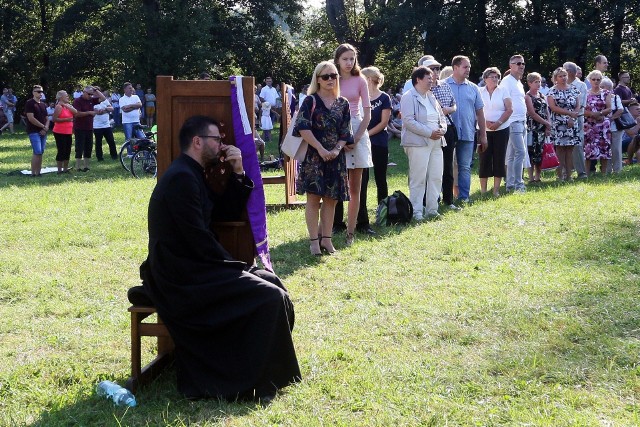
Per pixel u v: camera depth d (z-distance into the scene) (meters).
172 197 4.27
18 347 5.25
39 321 5.80
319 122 7.48
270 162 14.79
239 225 4.76
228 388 4.24
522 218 9.30
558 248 7.76
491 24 38.09
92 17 40.34
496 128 11.02
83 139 16.50
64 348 5.23
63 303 6.23
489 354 4.90
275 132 27.72
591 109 13.06
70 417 4.11
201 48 37.81
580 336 5.16
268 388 4.29
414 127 9.42
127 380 4.54
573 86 12.55
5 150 22.62
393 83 43.12
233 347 4.27
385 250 7.97
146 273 4.41
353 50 8.10
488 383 4.44
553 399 4.19
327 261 7.56
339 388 4.38
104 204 11.34
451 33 36.50
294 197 11.16
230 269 4.32
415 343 5.19
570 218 9.12
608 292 6.16
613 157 13.64
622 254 7.44
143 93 35.34
